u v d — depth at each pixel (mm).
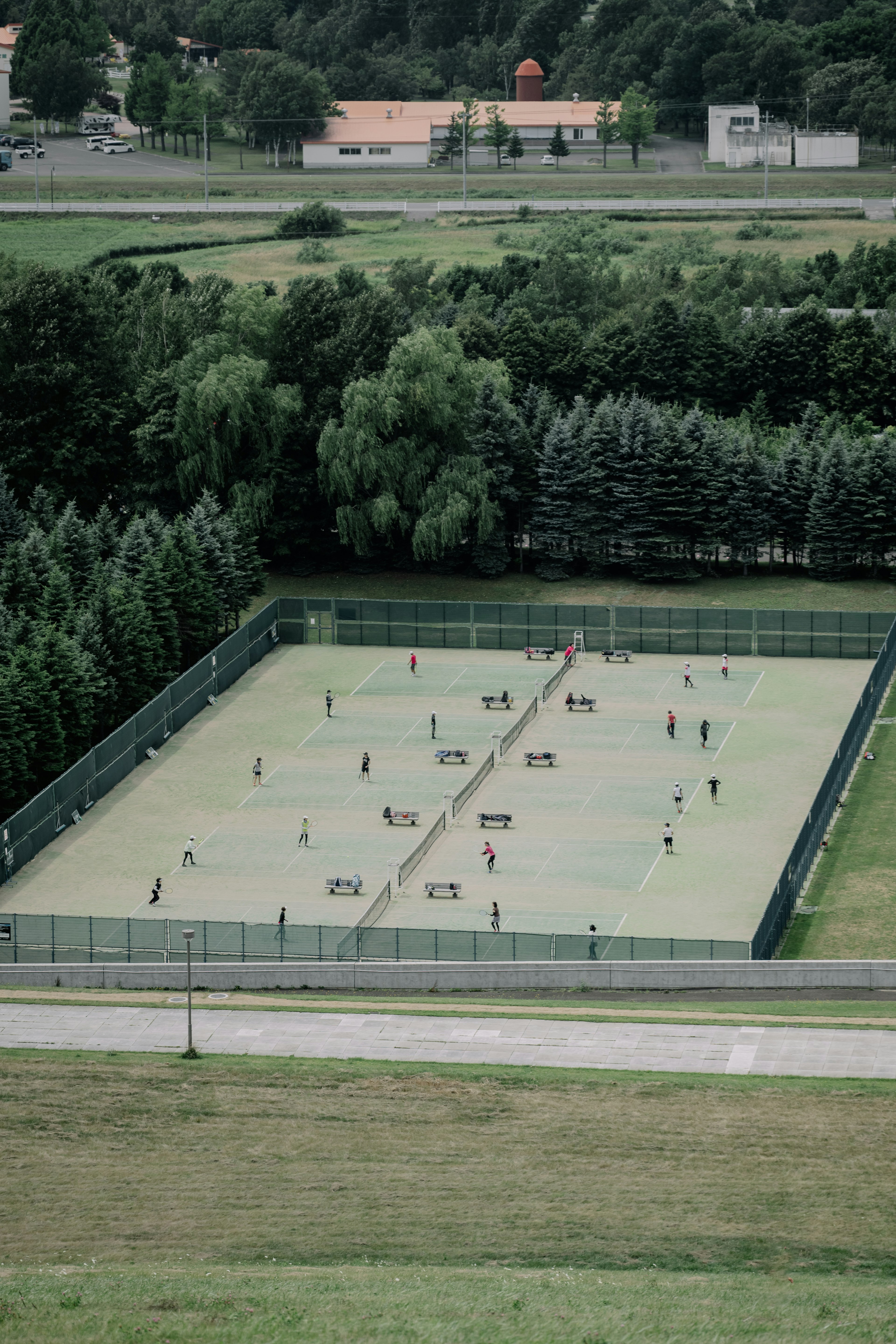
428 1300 48906
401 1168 58156
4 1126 61375
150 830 99250
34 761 100438
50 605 113062
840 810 98812
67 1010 72750
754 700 118500
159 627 118812
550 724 115062
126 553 121625
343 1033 69688
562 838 97125
